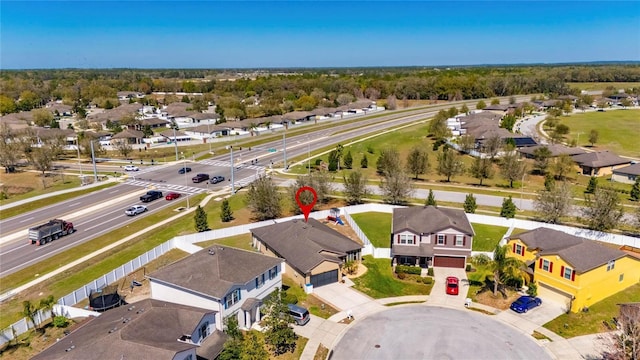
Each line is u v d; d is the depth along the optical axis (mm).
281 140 133875
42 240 60094
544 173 98688
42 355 30391
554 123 145125
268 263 44094
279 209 68188
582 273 42969
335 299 46125
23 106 198125
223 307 38312
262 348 35000
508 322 42219
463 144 112375
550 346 38594
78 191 84938
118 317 34531
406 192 75562
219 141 134125
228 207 68250
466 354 37375
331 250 50094
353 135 137125
